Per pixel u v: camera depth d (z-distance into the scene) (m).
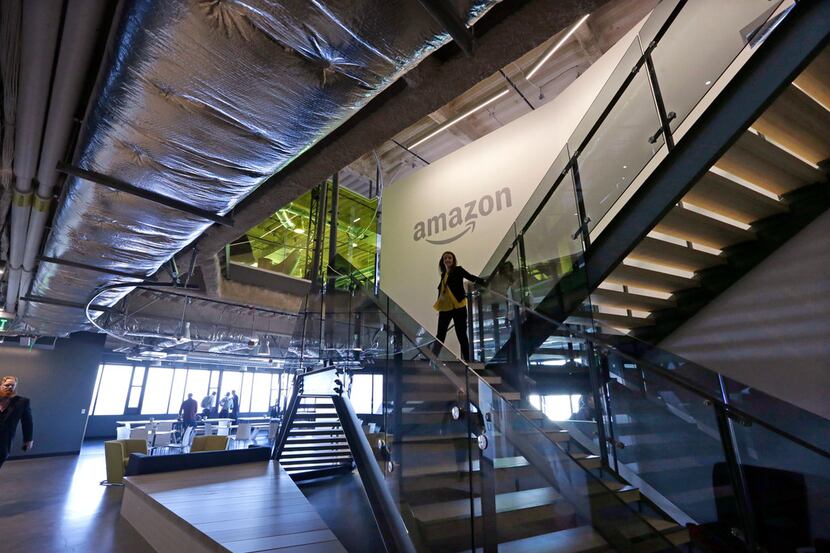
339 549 3.16
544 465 2.74
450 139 9.68
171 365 15.84
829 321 3.45
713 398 3.06
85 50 1.86
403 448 3.51
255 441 13.51
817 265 3.57
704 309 4.43
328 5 1.56
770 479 2.78
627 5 6.46
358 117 2.79
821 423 2.80
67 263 4.36
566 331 4.09
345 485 6.75
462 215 7.17
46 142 2.50
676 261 4.18
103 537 4.25
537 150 6.42
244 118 2.20
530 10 1.95
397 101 2.58
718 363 4.22
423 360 3.47
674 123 3.58
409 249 7.93
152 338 9.21
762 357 3.88
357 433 4.15
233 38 1.70
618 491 3.09
